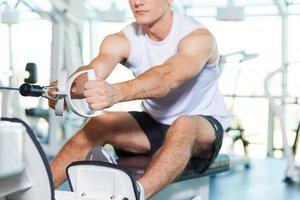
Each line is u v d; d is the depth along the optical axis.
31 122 5.12
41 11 4.79
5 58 5.05
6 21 5.00
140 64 1.92
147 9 1.78
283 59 5.71
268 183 3.85
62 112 1.30
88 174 1.34
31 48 5.10
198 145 1.75
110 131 1.81
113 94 1.34
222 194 3.34
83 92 1.35
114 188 1.32
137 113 1.97
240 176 4.22
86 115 1.32
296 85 4.98
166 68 1.58
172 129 1.62
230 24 5.83
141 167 1.62
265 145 5.75
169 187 1.82
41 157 1.02
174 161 1.51
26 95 1.24
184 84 1.88
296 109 4.99
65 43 4.89
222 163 2.02
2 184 0.99
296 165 4.17
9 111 4.38
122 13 5.60
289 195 3.31
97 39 5.61
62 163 1.69
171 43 1.85
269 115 5.68
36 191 1.05
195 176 1.77
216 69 1.93
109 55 1.88
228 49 5.80
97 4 5.60
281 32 5.73
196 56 1.70
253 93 5.66
